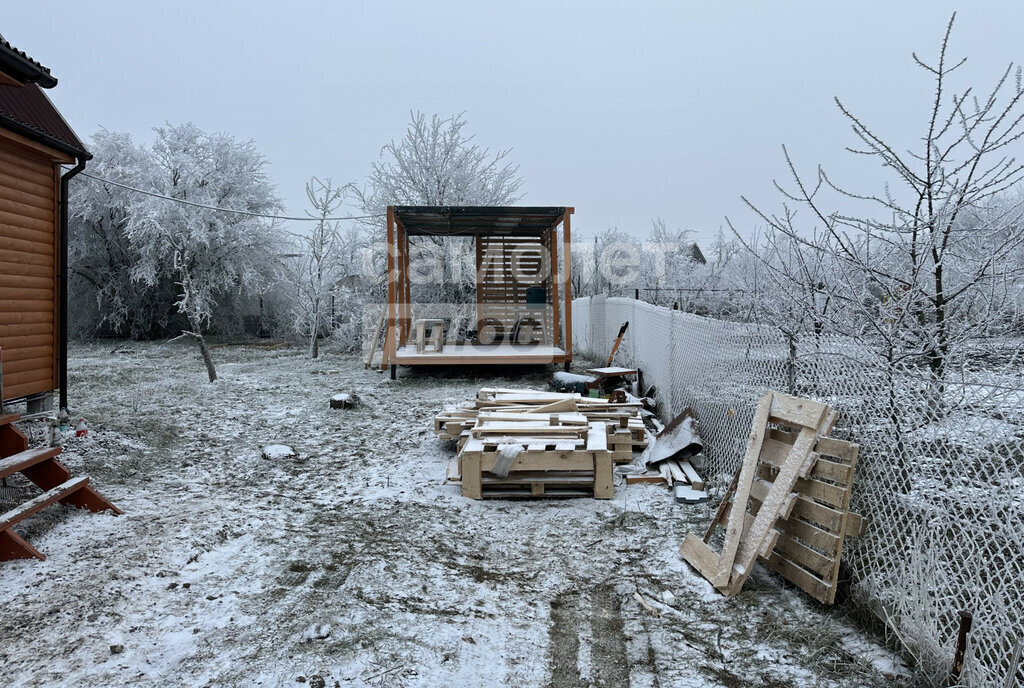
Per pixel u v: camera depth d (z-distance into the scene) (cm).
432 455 658
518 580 380
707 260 3203
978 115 391
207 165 2016
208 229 1981
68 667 277
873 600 318
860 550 337
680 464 582
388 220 1178
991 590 278
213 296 2116
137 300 1989
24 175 635
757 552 353
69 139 680
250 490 542
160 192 1931
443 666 288
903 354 379
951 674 263
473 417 680
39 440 617
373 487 554
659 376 853
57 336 692
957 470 286
